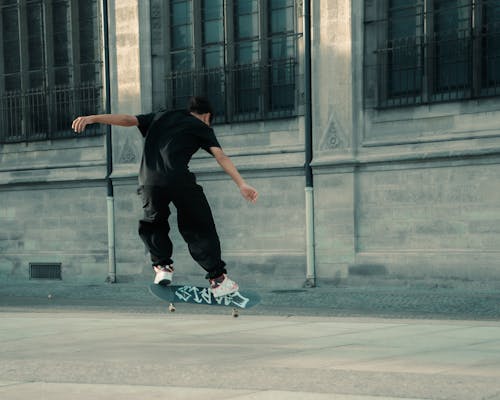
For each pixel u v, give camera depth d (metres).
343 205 19.95
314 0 20.47
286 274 20.73
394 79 19.84
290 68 21.20
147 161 6.66
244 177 21.50
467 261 18.27
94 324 11.41
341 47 20.06
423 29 19.52
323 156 20.27
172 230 22.27
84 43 24.59
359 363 7.37
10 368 7.41
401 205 19.33
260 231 21.25
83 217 24.05
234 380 6.51
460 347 8.42
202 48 22.67
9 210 25.48
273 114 21.48
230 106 22.06
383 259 19.38
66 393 6.06
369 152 19.81
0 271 25.58
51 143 24.92
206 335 9.86
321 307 15.45
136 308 15.09
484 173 18.27
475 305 15.23
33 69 25.66
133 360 7.83
